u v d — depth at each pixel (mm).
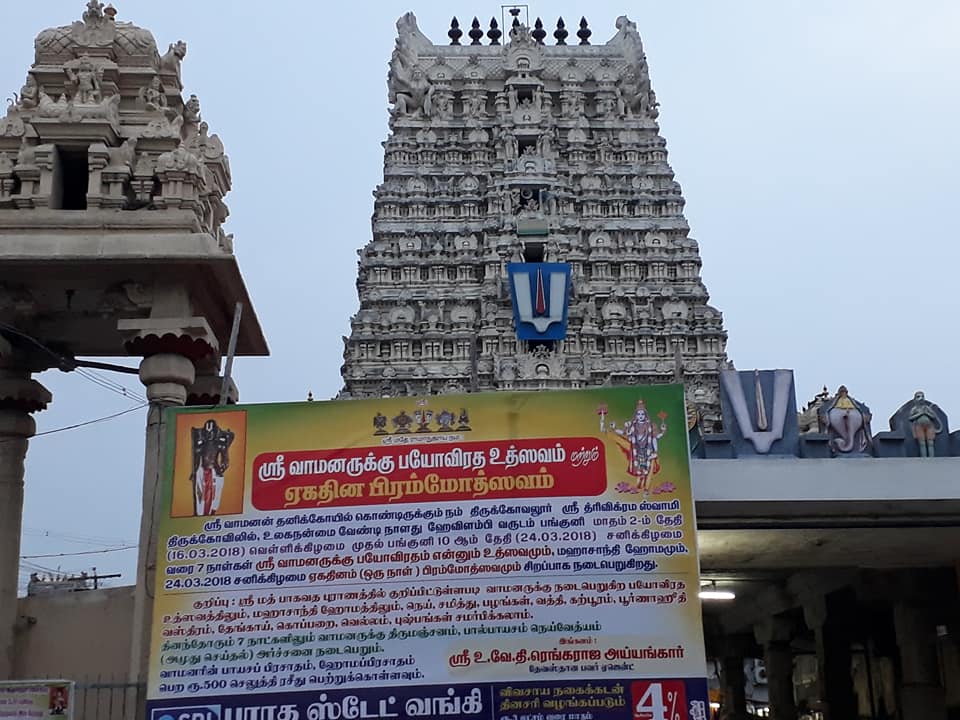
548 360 70938
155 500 19344
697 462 22578
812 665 50906
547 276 69750
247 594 17656
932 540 25312
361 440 18219
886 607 33906
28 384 21641
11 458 21328
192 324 20000
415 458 18109
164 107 22656
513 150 80938
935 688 29750
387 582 17625
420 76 84375
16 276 20391
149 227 20562
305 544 17828
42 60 22750
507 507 17844
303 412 18375
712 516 22781
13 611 20000
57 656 19734
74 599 20141
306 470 18125
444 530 17781
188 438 18312
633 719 16953
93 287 20641
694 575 17484
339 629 17453
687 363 73875
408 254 76312
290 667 17328
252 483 18094
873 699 34938
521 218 76000
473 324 74062
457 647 17312
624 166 81500
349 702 17141
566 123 82938
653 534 17656
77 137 21203
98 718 18547
